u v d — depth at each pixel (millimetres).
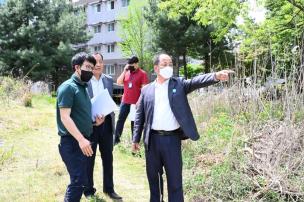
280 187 4730
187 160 6520
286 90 6191
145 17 28500
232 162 5723
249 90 7270
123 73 8156
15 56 30375
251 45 9133
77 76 4066
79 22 33906
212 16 10906
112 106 4762
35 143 8625
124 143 8297
